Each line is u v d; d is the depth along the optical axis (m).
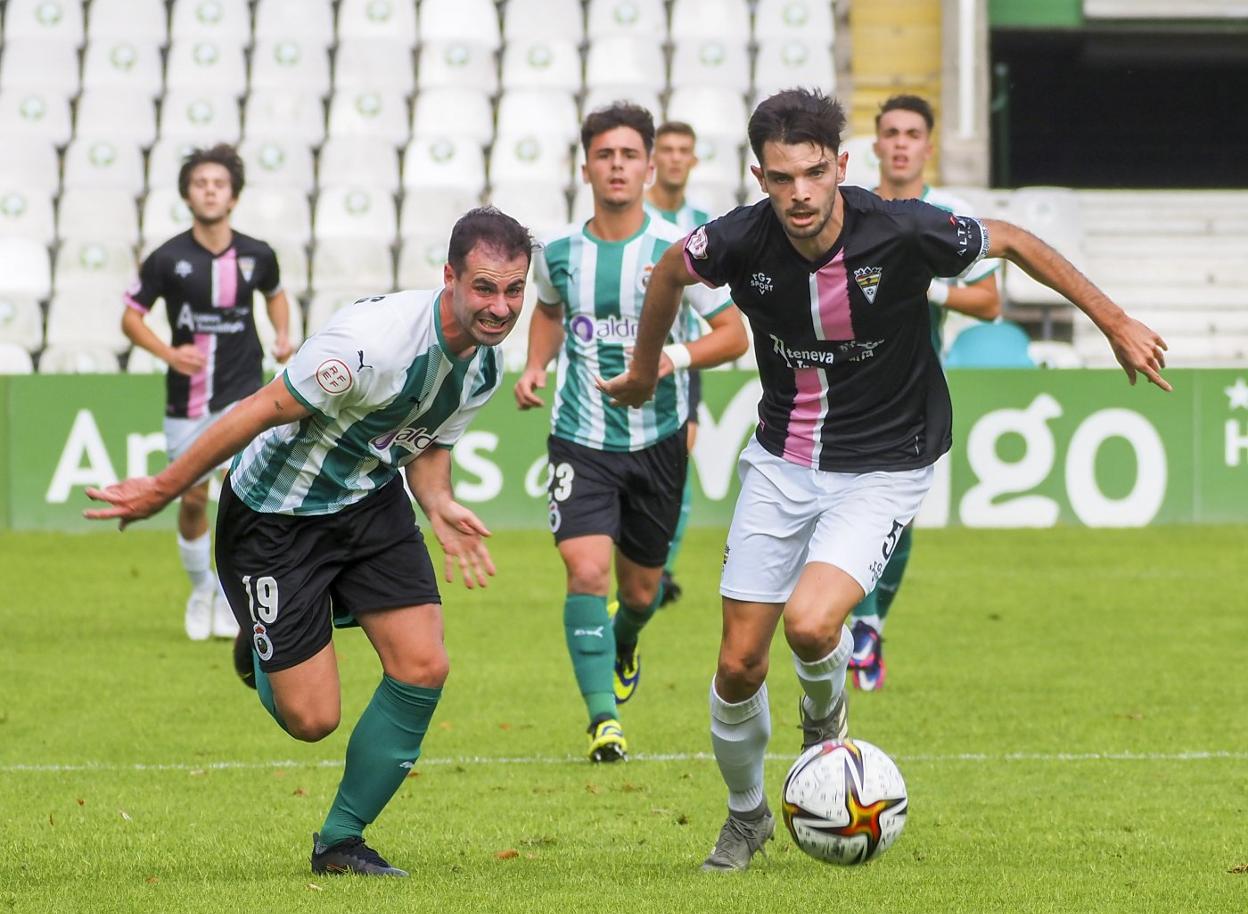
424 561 15.32
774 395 15.80
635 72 62.22
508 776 20.02
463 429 15.25
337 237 57.06
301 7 63.00
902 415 15.55
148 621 33.31
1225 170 82.81
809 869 15.27
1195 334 59.34
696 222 32.19
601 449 22.19
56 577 39.38
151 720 23.67
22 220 57.28
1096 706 24.44
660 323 16.02
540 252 22.59
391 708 15.02
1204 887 14.40
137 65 61.75
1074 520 46.88
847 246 14.66
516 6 63.75
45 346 55.09
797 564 15.69
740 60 62.53
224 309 30.59
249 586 15.11
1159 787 19.19
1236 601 35.41
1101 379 46.69
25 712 24.25
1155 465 46.84
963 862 15.45
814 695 15.54
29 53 61.72
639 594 23.30
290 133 60.72
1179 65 76.38
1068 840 16.44
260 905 13.60
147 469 46.12
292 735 15.43
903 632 31.61
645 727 23.17
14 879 14.91
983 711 24.08
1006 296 58.31
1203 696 25.30
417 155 59.84
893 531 15.38
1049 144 82.94
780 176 14.00
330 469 14.79
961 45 62.41
